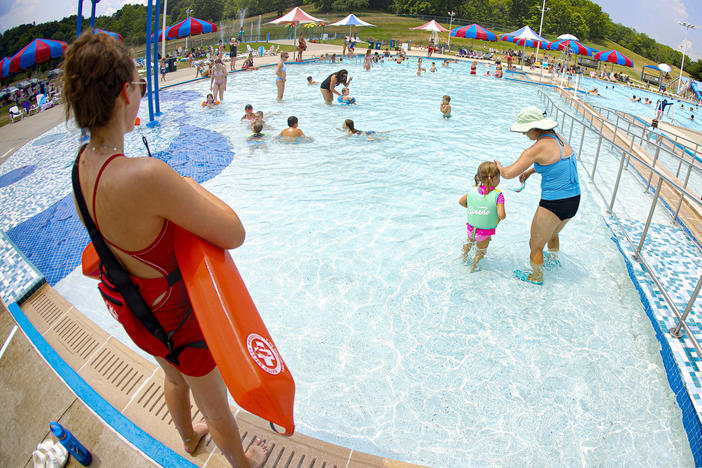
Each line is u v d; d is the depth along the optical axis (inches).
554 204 163.5
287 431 55.0
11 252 214.8
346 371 138.9
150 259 54.2
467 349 146.8
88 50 45.7
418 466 98.2
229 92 627.8
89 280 190.9
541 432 118.4
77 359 134.0
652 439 116.2
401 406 126.6
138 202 48.2
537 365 139.7
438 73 976.9
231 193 270.2
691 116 1104.2
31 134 498.9
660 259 188.2
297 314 164.2
